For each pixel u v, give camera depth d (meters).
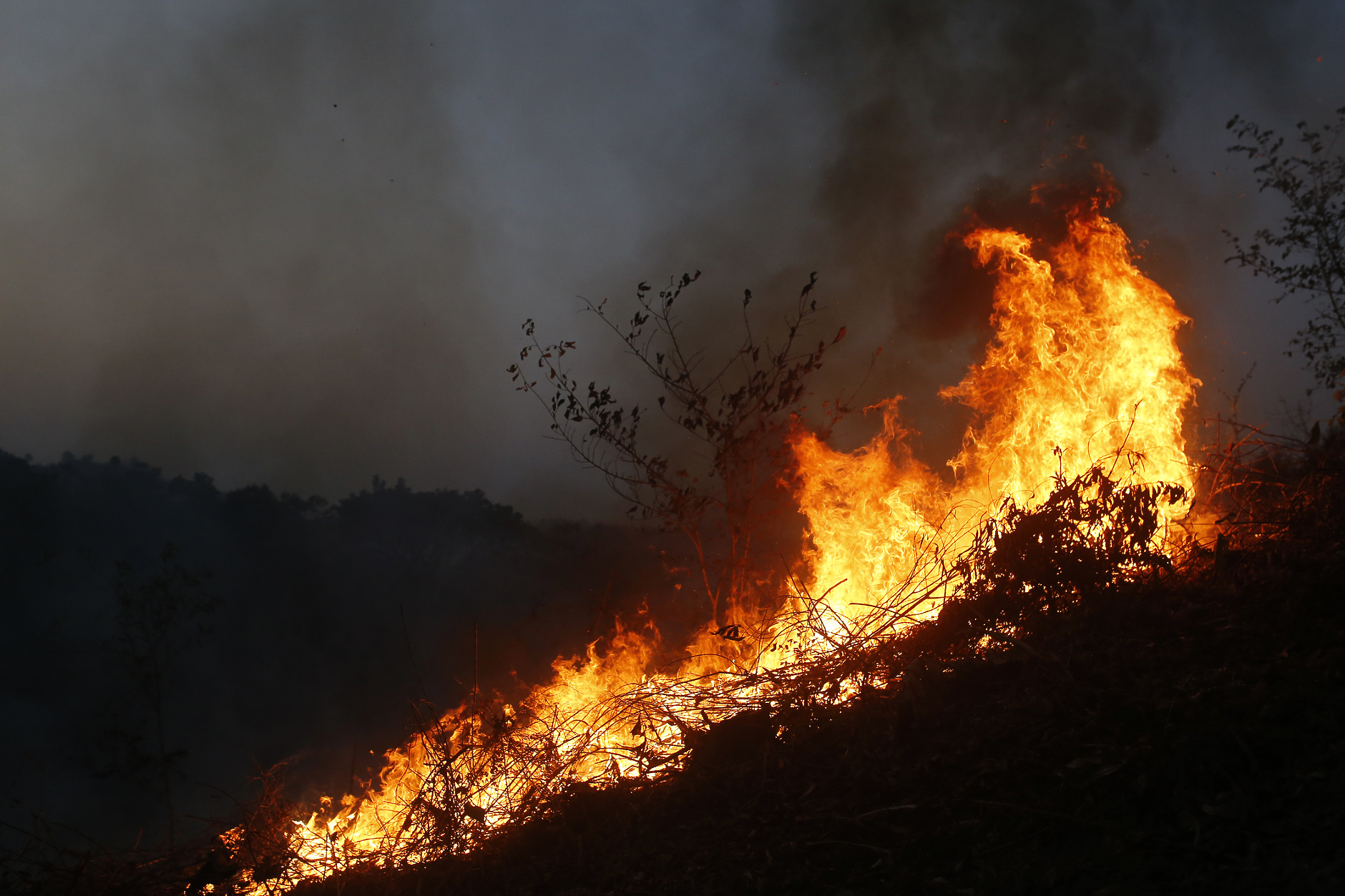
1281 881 2.09
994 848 2.66
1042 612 4.05
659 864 3.45
